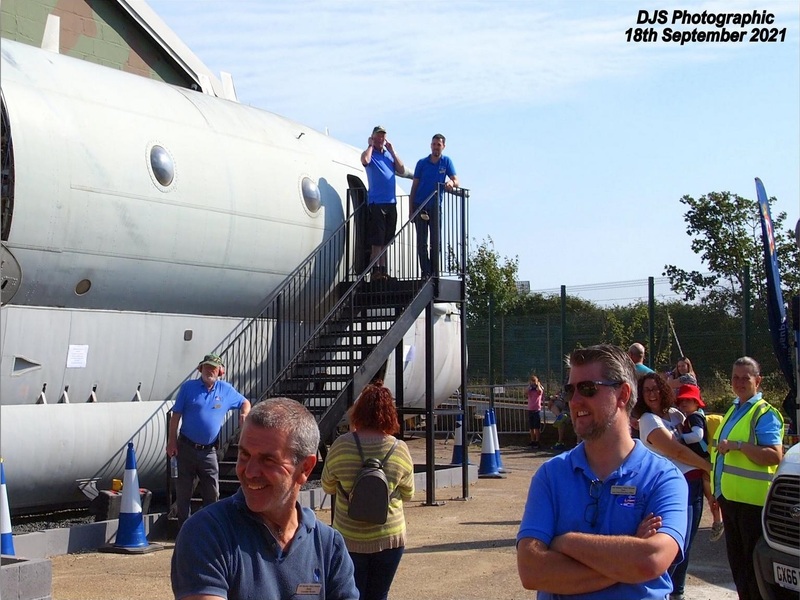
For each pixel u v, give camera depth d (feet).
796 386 30.66
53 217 35.58
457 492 48.60
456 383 68.23
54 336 36.81
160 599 26.25
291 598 10.46
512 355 80.18
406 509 42.65
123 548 33.12
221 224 43.16
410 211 47.83
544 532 12.03
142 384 41.24
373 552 19.29
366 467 19.31
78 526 33.60
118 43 52.39
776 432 23.57
